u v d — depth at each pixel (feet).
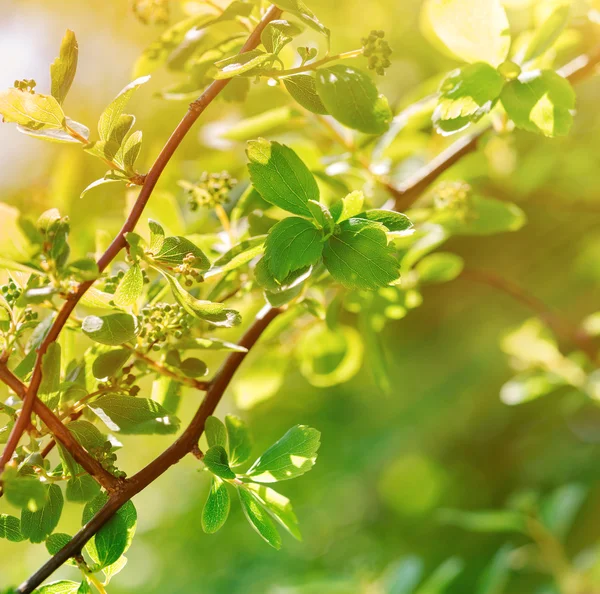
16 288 2.19
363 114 2.23
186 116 2.19
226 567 5.45
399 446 5.49
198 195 2.40
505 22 2.32
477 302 5.12
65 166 2.73
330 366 2.60
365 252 2.18
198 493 5.71
